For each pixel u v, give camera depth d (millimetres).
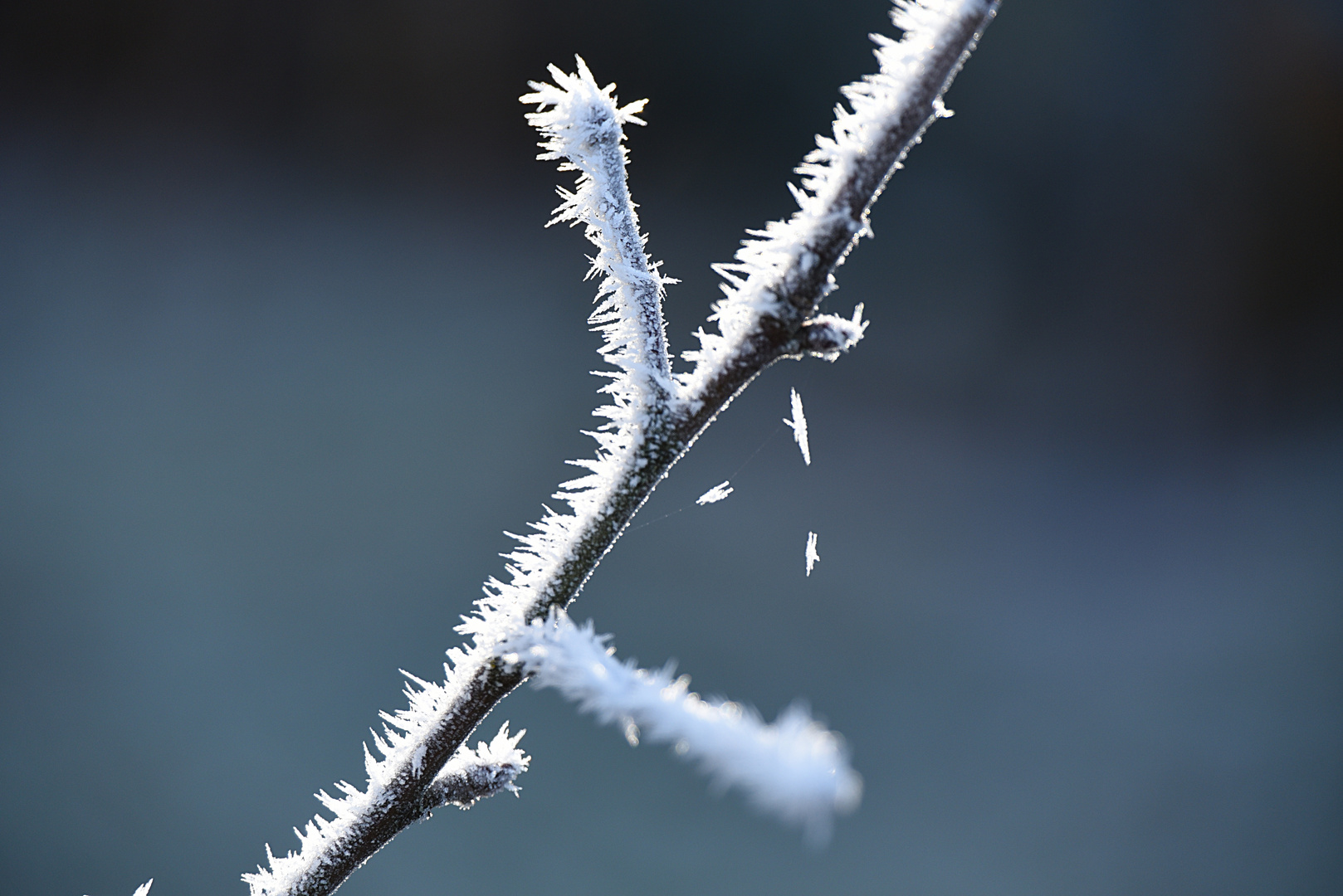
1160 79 5383
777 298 478
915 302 5324
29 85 5125
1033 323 5324
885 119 475
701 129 5938
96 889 1938
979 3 473
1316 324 5141
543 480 3809
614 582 3229
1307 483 4160
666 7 5793
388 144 5691
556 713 2529
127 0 5195
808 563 489
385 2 5570
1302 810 2428
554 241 5590
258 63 5473
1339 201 5207
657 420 480
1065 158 5531
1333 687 2873
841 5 5773
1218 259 5340
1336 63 5141
